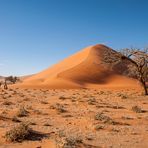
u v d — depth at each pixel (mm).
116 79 110312
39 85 90688
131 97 38688
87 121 15281
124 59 40812
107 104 27297
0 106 22703
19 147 9594
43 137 11070
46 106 23609
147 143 10984
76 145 9859
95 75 110688
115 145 10453
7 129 12141
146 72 42156
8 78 142250
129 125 15086
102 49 143000
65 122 15312
